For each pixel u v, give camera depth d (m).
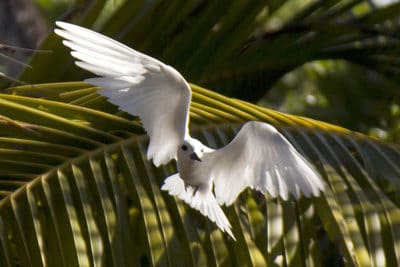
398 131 17.39
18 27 18.92
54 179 10.02
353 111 17.59
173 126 8.51
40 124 10.39
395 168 10.85
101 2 13.17
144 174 10.25
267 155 8.35
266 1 13.70
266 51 14.59
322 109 17.83
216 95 11.09
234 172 8.60
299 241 9.92
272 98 20.28
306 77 20.34
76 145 10.34
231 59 14.32
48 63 13.02
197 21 13.56
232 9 13.59
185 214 9.84
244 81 14.80
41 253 9.38
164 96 8.40
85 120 10.67
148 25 13.38
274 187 8.31
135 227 10.41
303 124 11.13
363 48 15.48
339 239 9.60
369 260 9.43
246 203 10.44
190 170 8.55
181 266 9.45
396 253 9.50
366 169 10.77
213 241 9.73
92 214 9.61
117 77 8.27
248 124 8.28
